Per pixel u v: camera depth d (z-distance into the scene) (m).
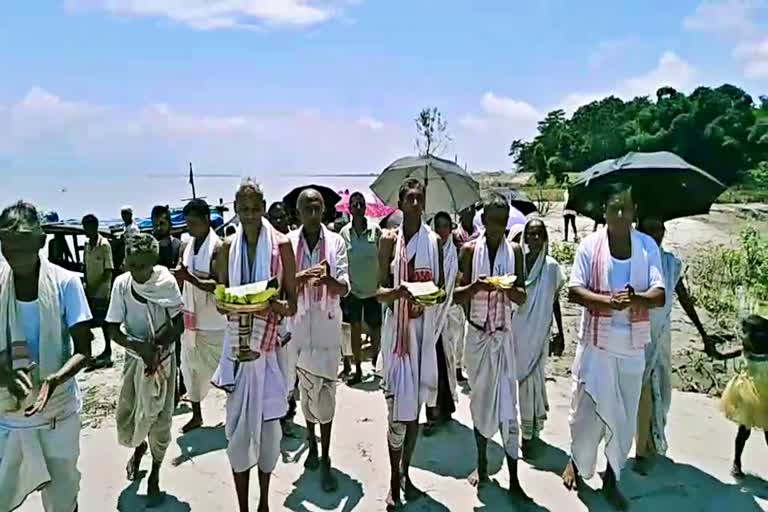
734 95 56.12
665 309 5.30
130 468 5.29
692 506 4.83
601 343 4.70
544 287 5.56
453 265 5.08
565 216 22.66
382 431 6.25
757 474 5.28
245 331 4.33
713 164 52.34
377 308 8.09
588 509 4.79
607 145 57.94
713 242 21.47
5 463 3.85
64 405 3.97
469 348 5.11
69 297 3.92
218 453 5.77
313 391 5.18
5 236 3.66
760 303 11.43
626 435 4.77
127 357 4.86
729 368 7.94
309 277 5.12
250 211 4.36
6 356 3.73
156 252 4.79
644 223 5.32
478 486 5.16
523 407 5.61
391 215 9.38
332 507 4.87
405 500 4.93
